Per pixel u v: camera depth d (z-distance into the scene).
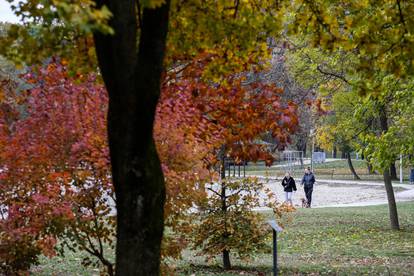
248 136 16.14
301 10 15.12
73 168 14.84
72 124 14.98
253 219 23.39
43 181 14.80
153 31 9.91
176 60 15.28
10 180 14.70
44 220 14.46
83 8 8.36
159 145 15.09
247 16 12.48
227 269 24.30
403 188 82.25
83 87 15.30
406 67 14.84
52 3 8.55
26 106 15.81
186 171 15.23
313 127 71.00
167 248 16.22
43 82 15.61
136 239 10.22
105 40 9.91
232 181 23.80
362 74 14.39
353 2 14.36
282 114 16.16
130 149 10.12
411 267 24.00
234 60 14.55
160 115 15.35
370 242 32.69
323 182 99.44
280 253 29.30
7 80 15.90
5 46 9.97
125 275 10.21
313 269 23.98
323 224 40.91
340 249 30.20
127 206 10.21
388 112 32.06
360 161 142.88
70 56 11.40
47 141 14.97
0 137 15.17
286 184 58.75
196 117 15.72
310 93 35.91
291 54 32.47
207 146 16.25
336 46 14.36
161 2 9.38
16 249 14.83
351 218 44.22
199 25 12.74
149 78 9.95
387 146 27.33
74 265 23.97
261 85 16.31
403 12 14.10
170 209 15.55
